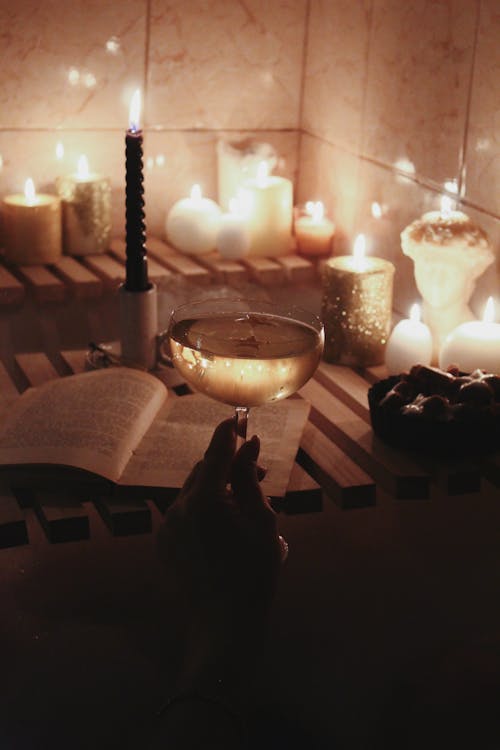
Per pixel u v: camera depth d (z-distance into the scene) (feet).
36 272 5.55
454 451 4.17
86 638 4.33
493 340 4.54
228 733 2.30
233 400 3.93
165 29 5.74
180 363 3.94
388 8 5.33
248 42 5.86
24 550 4.71
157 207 6.01
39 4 5.55
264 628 2.53
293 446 4.23
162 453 4.16
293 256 5.88
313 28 5.87
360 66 5.55
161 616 4.42
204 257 5.79
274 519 2.72
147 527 4.00
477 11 4.84
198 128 5.93
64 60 5.66
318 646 4.33
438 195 5.15
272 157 5.97
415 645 4.33
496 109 4.80
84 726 4.01
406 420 4.17
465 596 4.53
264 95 5.97
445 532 4.80
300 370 3.89
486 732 2.86
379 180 5.51
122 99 5.79
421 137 5.22
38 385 4.66
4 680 4.16
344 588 4.55
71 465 4.00
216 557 2.61
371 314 4.81
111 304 5.47
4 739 3.97
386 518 4.85
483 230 4.75
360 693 4.15
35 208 5.53
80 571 4.63
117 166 5.90
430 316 4.87
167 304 5.42
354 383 4.73
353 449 4.30
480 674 3.02
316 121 5.93
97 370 4.56
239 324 4.08
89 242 5.73
